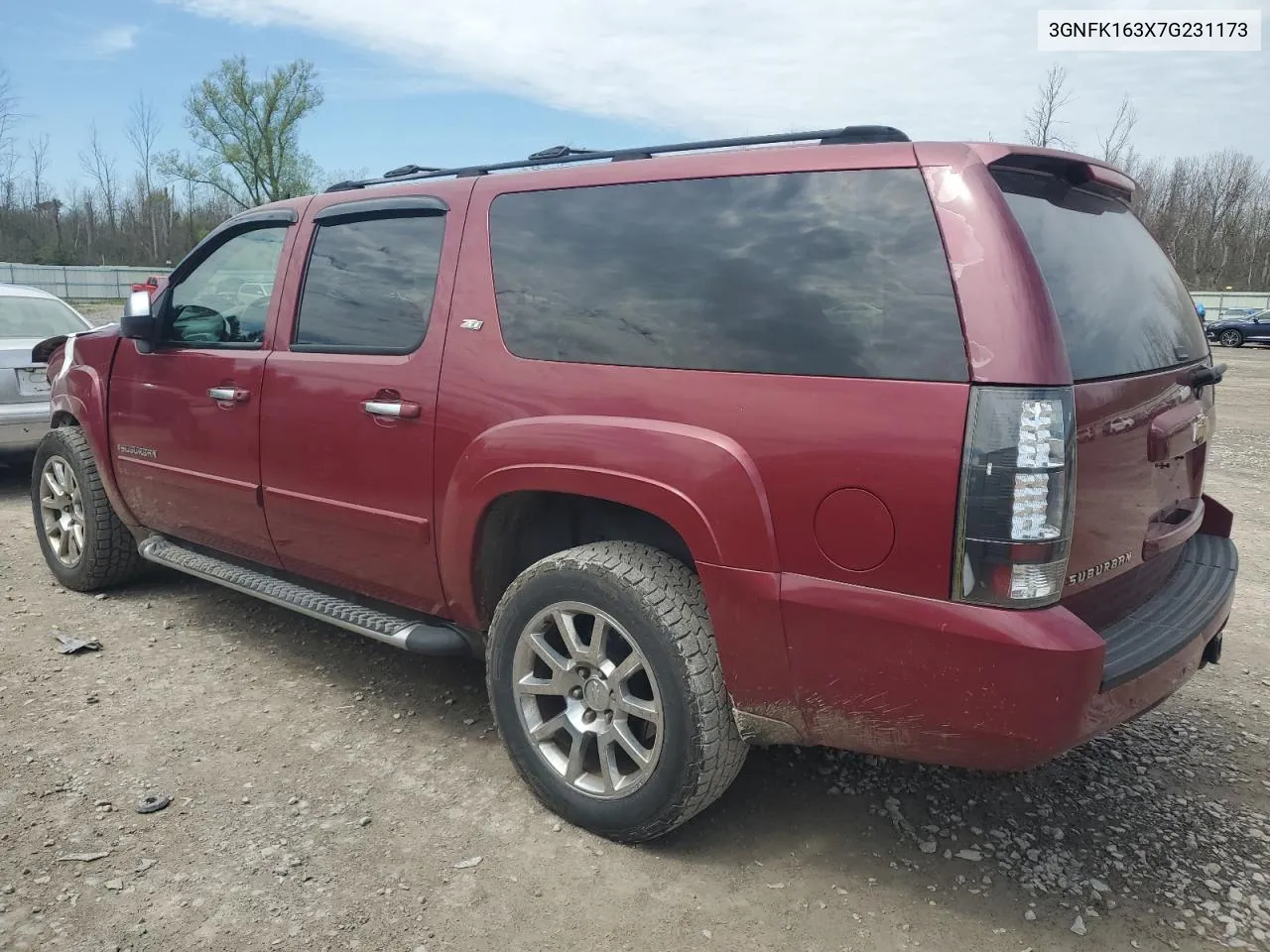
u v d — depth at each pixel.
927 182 2.24
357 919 2.40
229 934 2.34
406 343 3.15
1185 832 2.85
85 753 3.21
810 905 2.49
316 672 3.93
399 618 3.34
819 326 2.30
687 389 2.46
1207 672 4.12
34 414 6.95
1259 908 2.50
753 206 2.49
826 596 2.23
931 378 2.12
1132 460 2.42
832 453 2.21
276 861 2.63
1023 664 2.02
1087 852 2.74
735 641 2.39
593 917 2.42
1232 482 8.64
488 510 2.89
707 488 2.37
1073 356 2.23
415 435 3.06
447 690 3.79
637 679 2.76
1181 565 2.98
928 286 2.17
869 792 3.05
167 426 4.06
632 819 2.64
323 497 3.40
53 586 4.98
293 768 3.14
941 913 2.47
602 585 2.59
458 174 3.32
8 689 3.69
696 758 2.49
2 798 2.91
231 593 4.92
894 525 2.13
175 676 3.86
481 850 2.70
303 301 3.56
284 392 3.49
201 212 54.66
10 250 53.50
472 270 3.02
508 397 2.82
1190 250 51.84
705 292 2.50
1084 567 2.26
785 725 2.41
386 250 3.32
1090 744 3.41
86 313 33.75
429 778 3.09
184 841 2.71
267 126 48.00
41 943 2.29
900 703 2.20
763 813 2.92
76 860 2.62
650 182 2.70
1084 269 2.47
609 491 2.54
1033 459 2.02
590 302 2.73
